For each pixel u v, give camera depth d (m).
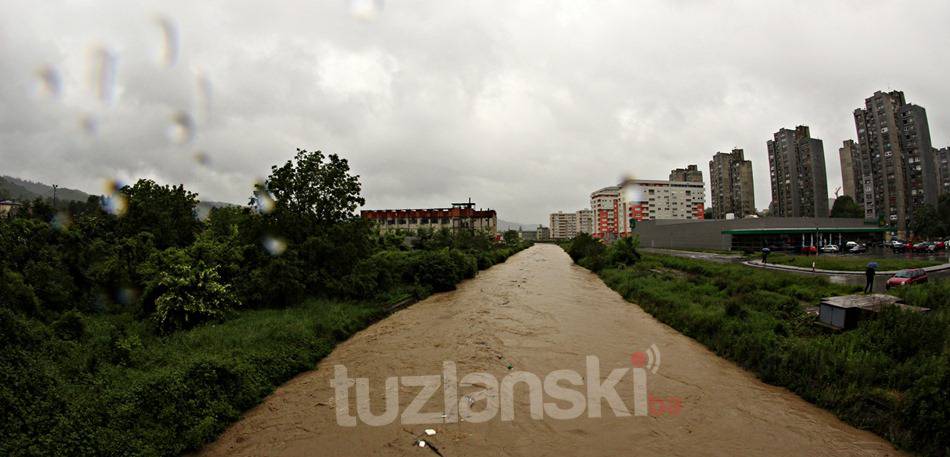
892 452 6.89
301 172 18.92
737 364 11.23
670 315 16.09
